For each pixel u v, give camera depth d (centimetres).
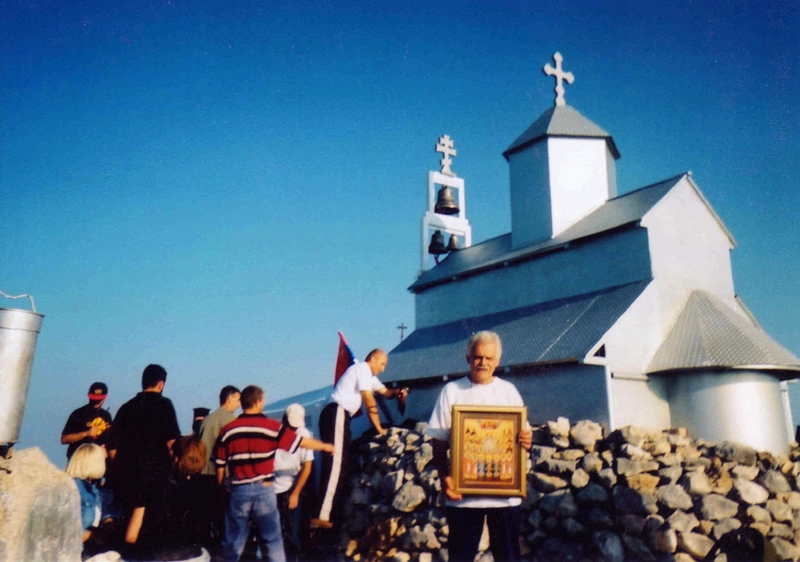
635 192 1664
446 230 2297
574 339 1310
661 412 1287
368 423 1510
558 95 1977
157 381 834
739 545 844
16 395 627
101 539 809
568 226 1772
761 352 1209
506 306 1750
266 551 731
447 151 2373
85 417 1012
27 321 639
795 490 1008
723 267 1545
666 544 867
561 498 962
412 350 1850
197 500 938
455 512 532
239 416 766
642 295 1355
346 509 1234
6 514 577
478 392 552
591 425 1076
